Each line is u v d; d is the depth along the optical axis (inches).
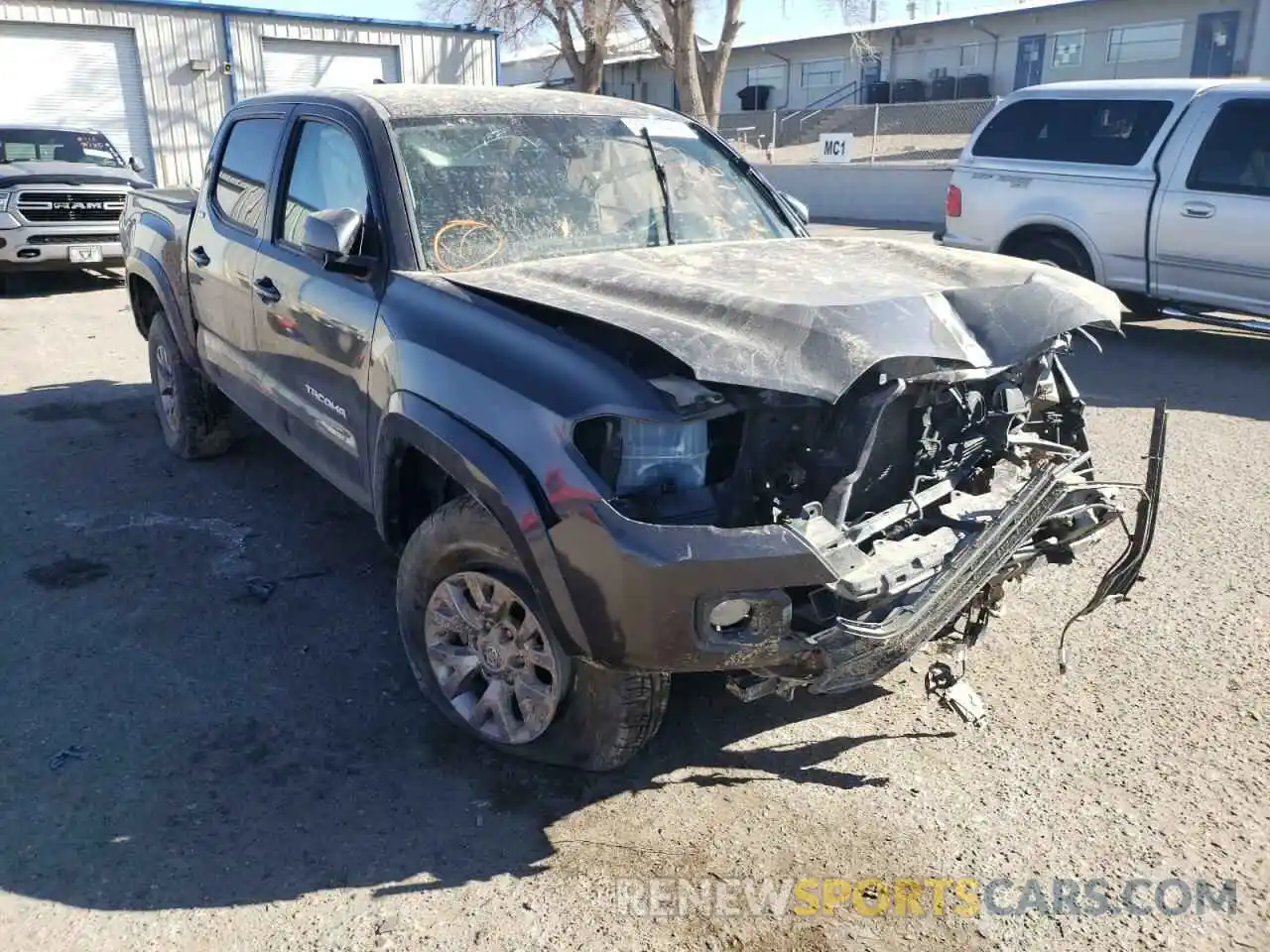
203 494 223.5
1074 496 128.6
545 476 107.9
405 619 135.8
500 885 111.1
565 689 120.0
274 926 105.2
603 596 105.3
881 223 845.2
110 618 168.4
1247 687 147.4
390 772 130.0
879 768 130.6
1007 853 115.3
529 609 118.3
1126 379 323.9
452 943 103.1
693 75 933.2
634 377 110.1
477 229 149.0
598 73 1116.5
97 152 551.8
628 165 169.2
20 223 455.2
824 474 114.0
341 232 136.6
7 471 237.0
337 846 116.7
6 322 411.2
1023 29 1214.3
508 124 163.3
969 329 124.0
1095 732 137.5
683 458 108.0
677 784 127.7
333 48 992.9
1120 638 161.6
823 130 991.0
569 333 118.2
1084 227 361.1
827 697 146.9
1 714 140.9
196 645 160.2
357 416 144.6
